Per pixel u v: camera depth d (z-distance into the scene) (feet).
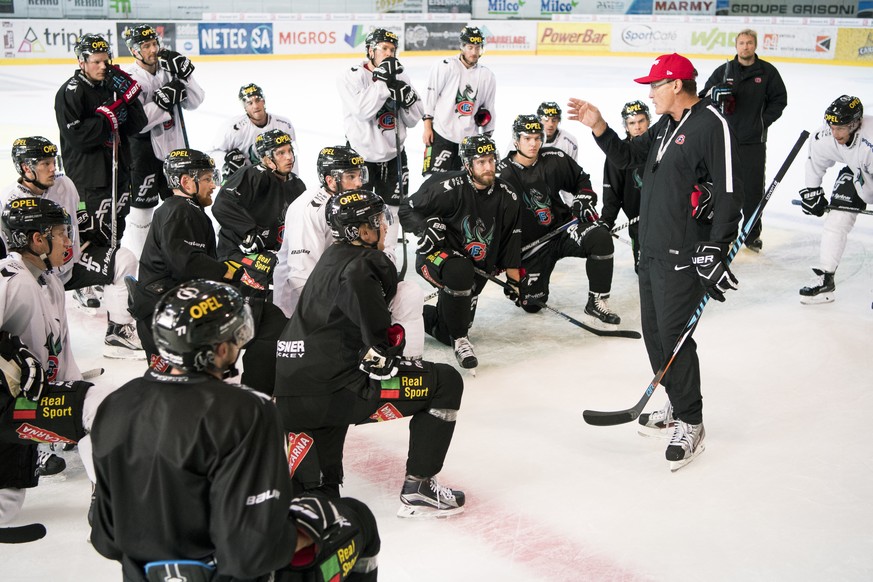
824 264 20.47
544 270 20.27
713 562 11.03
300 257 15.47
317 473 11.55
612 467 13.52
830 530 11.73
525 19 77.82
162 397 7.12
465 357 17.01
